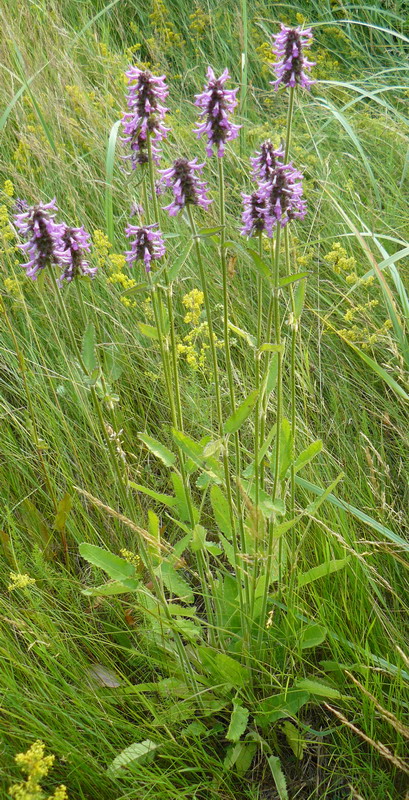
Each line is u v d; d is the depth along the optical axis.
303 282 0.74
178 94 1.68
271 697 0.78
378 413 1.04
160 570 0.79
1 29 1.52
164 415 1.09
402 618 0.82
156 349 1.12
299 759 0.78
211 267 1.20
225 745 0.80
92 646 0.83
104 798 0.73
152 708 0.74
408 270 1.19
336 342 1.13
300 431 0.94
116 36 1.99
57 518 0.89
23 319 1.14
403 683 0.73
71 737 0.72
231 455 0.99
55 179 1.31
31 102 1.34
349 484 0.94
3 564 0.87
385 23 2.00
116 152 1.31
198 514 0.79
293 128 1.59
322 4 2.03
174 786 0.73
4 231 0.97
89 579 0.92
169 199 1.27
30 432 0.99
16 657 0.77
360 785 0.74
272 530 0.75
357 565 0.82
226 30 1.93
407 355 1.01
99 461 1.02
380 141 1.52
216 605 0.84
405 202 1.32
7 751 0.71
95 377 0.75
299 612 0.82
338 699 0.79
